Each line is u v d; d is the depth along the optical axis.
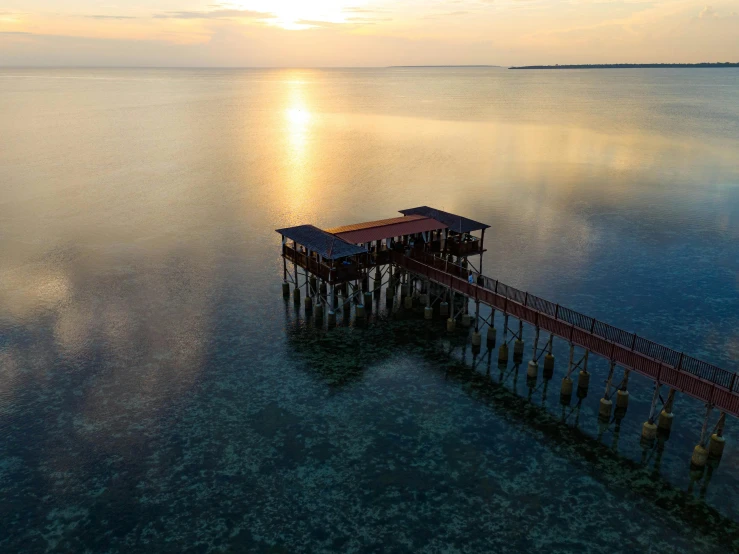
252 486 27.67
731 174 95.62
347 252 42.06
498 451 30.41
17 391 35.09
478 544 24.39
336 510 26.22
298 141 131.38
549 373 37.66
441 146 125.12
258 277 53.38
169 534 24.86
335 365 38.97
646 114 189.25
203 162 105.38
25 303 46.94
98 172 95.31
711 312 46.12
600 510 26.34
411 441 31.14
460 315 46.06
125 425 32.16
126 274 53.38
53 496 26.89
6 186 84.69
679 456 30.06
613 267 55.91
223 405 34.19
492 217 72.25
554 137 137.25
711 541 24.64
